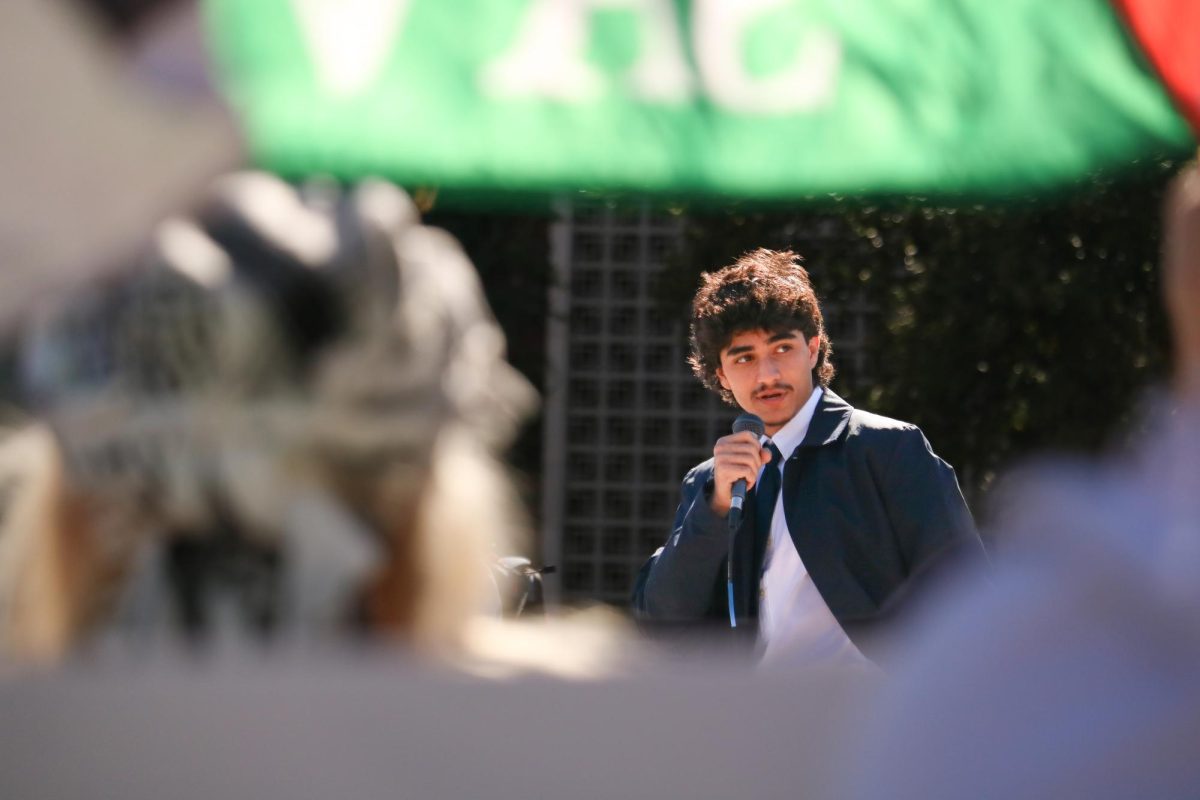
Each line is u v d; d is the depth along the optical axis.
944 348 24.66
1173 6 5.73
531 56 5.25
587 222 30.58
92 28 4.00
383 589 3.73
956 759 4.11
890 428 12.05
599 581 31.00
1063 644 4.19
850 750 4.00
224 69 4.17
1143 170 7.17
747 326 12.41
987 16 5.67
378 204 3.79
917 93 5.57
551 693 3.69
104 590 3.75
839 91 5.51
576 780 3.69
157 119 3.98
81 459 3.73
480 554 3.85
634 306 30.83
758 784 3.88
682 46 5.36
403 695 3.62
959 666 4.25
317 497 3.69
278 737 3.56
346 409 3.67
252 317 3.63
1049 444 24.36
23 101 3.93
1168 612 4.12
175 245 3.75
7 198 3.89
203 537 3.74
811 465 12.04
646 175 5.32
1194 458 4.36
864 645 11.56
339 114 5.12
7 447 3.86
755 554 12.18
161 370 3.67
